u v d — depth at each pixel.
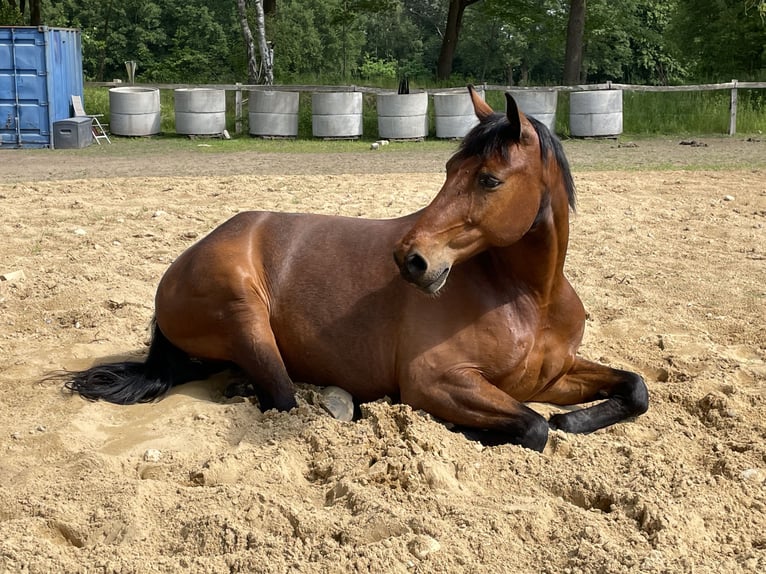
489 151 3.63
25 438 4.09
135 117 19.28
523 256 4.03
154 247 8.15
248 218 4.73
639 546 3.19
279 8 56.47
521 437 3.93
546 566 3.07
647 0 49.34
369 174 13.02
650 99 21.03
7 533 3.20
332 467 3.76
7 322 5.98
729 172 12.85
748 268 7.53
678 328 6.00
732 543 3.28
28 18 54.66
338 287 4.35
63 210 9.81
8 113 17.31
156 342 4.79
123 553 3.11
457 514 3.34
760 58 30.11
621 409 4.40
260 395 4.41
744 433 4.30
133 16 60.31
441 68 29.06
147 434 4.12
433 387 4.05
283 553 3.10
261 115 19.08
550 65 69.00
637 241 8.54
